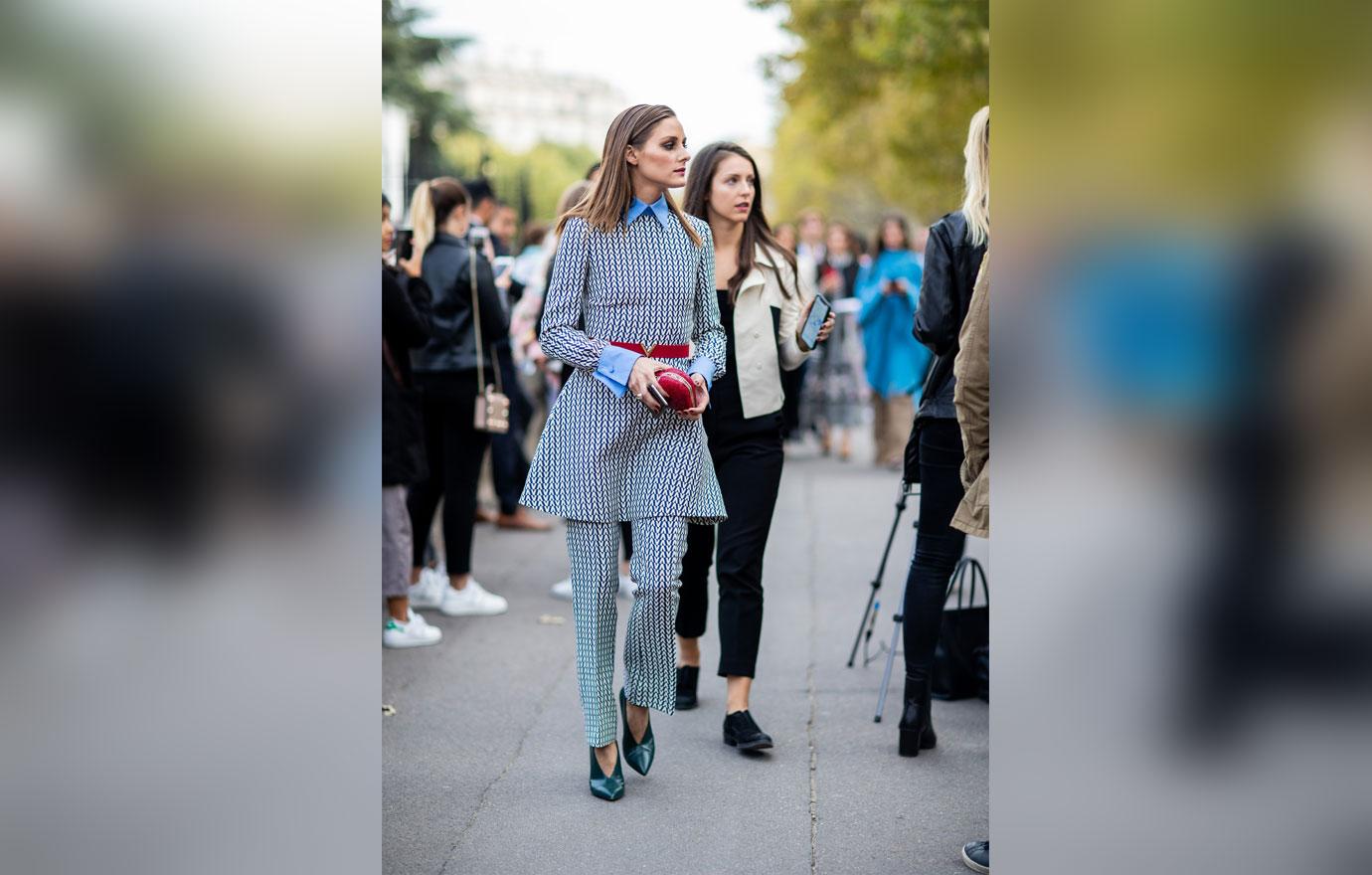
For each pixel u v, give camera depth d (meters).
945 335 4.68
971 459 4.39
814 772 4.88
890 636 6.83
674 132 4.45
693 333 4.78
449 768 4.99
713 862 4.11
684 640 5.63
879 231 13.40
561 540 9.88
